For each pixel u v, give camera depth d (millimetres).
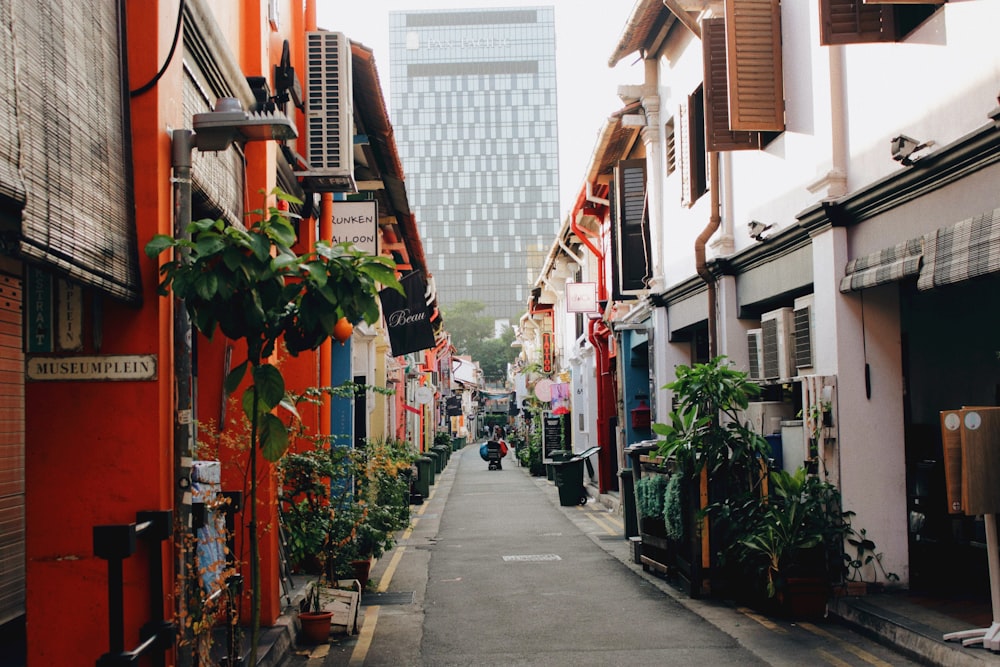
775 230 10414
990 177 6539
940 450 10516
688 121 13430
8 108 3346
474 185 153000
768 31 9992
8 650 6773
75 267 4047
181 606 5023
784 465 10031
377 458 9594
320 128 9664
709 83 10883
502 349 119562
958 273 6641
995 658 6156
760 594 9094
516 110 154250
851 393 8719
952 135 7016
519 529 17172
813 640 7727
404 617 9109
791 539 8531
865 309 8758
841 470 8680
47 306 4992
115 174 4691
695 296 13688
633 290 16750
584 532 16469
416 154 153750
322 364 10742
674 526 10234
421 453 30234
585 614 9102
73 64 4117
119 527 4555
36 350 4980
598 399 22406
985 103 6602
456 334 136125
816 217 8930
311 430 9977
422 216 152375
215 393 7348
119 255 4684
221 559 5496
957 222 6953
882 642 7496
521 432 49156
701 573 9797
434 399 46188
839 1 7750
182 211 5148
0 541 6934
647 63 15734
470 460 50250
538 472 33812
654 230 15914
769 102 9938
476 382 74375
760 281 11070
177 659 4996
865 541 8562
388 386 23031
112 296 4633
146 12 5082
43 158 3699
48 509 4922
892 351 8758
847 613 8258
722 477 9852
